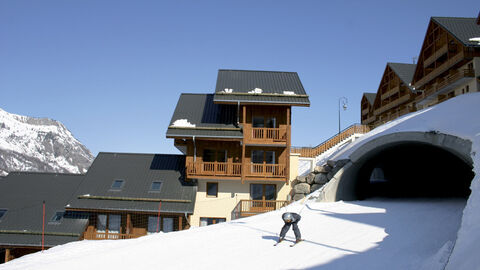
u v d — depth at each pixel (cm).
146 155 2677
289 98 2377
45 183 2600
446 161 1980
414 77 4106
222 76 2747
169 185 2370
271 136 2356
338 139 2970
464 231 713
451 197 1838
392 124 2095
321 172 2252
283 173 2344
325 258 859
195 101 2772
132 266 889
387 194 2284
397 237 997
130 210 2170
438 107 1775
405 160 2453
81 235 2145
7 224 2172
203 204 2366
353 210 1533
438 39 3594
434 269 690
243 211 2323
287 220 1030
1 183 2583
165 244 1140
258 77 2759
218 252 990
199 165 2339
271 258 896
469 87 3172
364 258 834
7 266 1030
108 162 2584
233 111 2602
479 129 1197
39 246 2048
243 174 2306
